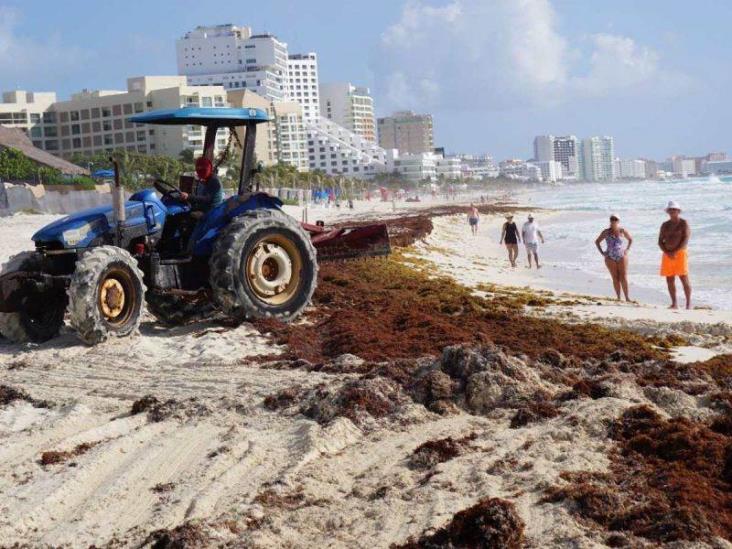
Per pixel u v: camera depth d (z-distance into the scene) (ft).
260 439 22.43
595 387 24.03
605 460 19.34
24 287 36.58
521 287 61.05
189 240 39.42
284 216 40.34
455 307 42.63
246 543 16.46
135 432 23.47
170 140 445.78
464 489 18.40
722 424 20.83
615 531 15.98
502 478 18.84
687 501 16.67
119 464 21.44
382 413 23.76
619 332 37.06
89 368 31.91
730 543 15.11
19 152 255.09
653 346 33.88
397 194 524.11
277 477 19.89
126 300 36.45
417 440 21.84
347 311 41.06
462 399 24.30
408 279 57.77
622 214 217.56
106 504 19.12
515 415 22.63
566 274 77.97
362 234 45.68
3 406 27.50
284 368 30.32
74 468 21.09
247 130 40.65
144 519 18.28
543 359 28.43
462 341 33.12
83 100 474.08
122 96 459.73
